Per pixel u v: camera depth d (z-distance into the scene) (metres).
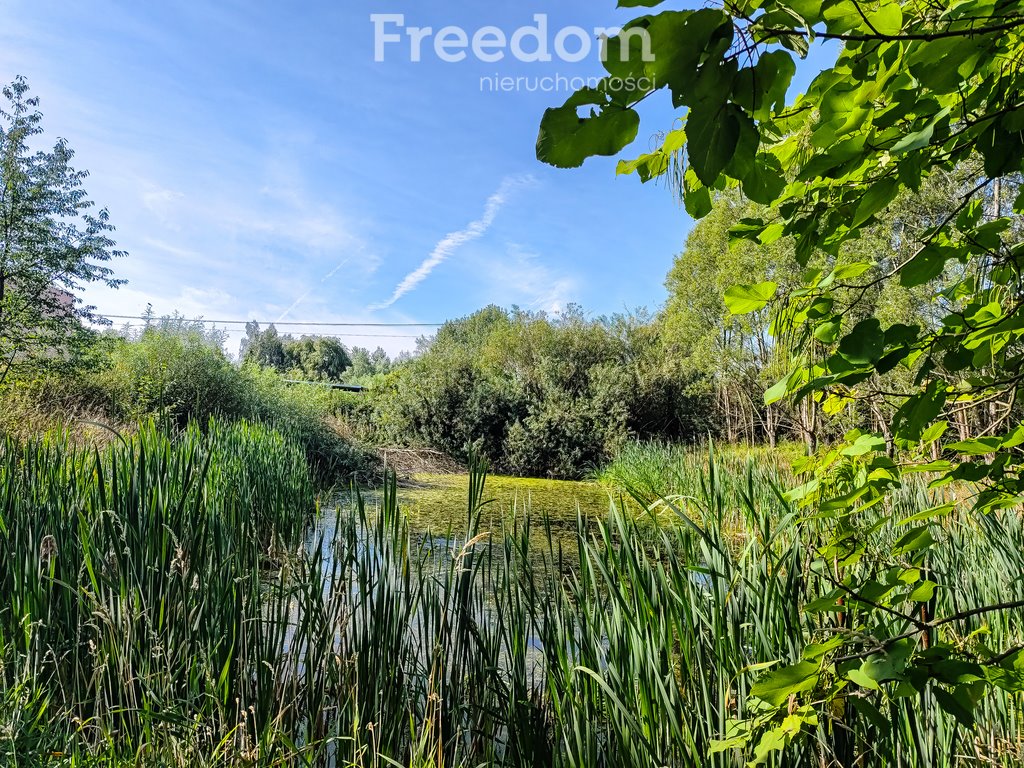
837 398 1.24
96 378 10.54
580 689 1.89
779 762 1.60
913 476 3.38
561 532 5.79
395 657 2.25
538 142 0.60
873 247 5.74
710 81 0.54
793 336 1.18
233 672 2.35
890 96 0.86
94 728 2.13
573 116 0.59
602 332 17.52
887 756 1.67
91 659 2.37
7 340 9.09
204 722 2.05
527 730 1.94
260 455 6.35
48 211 9.39
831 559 1.33
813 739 1.68
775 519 2.98
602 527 1.90
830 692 1.04
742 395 10.98
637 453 11.65
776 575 1.75
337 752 2.07
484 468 2.26
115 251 10.01
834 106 0.81
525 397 15.29
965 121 0.82
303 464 7.95
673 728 1.68
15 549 2.49
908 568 0.97
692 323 11.42
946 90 0.74
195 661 2.20
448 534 2.39
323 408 14.60
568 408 14.62
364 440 14.41
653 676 1.74
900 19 0.66
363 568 2.25
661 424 15.30
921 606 1.25
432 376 15.55
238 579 2.34
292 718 2.23
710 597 1.92
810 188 1.01
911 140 0.76
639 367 15.93
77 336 9.66
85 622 2.34
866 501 1.14
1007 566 2.52
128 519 2.50
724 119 0.55
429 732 1.99
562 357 17.25
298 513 5.66
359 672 2.20
